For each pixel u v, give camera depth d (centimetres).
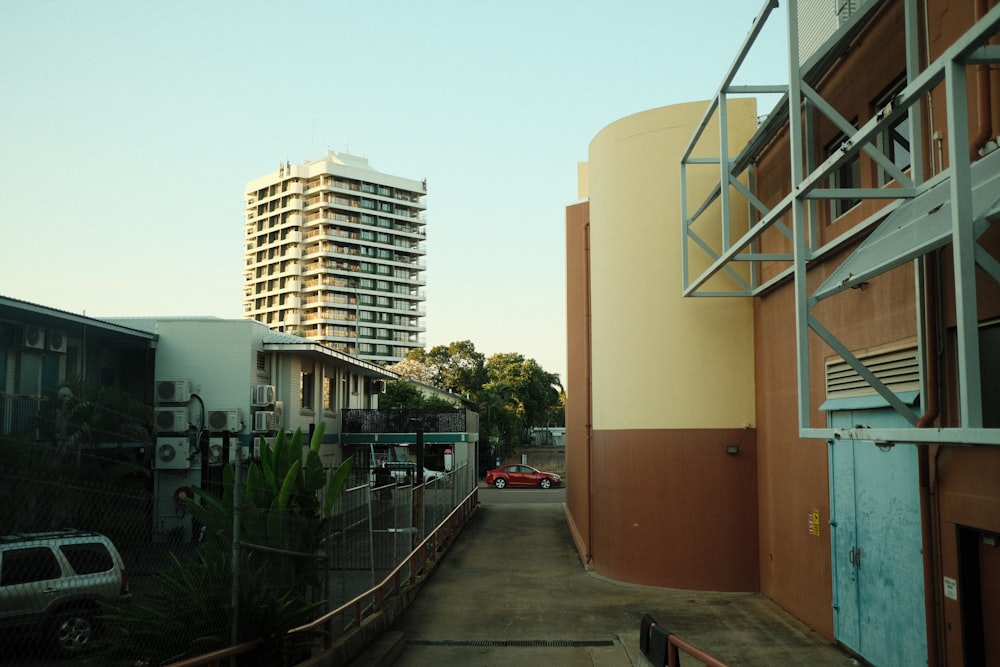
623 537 1505
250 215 12731
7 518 579
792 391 1188
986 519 661
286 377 2359
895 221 718
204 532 775
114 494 673
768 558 1317
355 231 12181
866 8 861
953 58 497
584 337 2053
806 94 761
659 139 1516
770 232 1300
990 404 672
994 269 481
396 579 1230
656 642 677
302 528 859
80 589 711
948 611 720
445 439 2928
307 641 784
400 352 12475
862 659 912
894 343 838
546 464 5966
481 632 1109
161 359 2139
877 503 874
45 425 1455
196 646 652
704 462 1413
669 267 1480
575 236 2367
